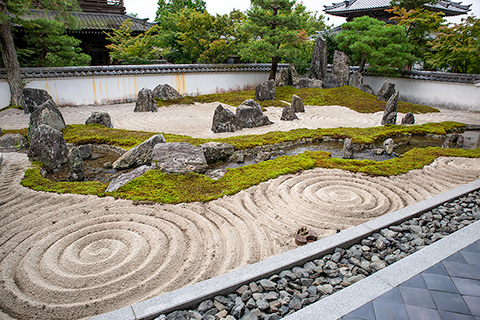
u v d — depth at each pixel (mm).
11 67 17250
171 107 19328
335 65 25469
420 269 4152
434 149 11648
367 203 7273
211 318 3582
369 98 22031
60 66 19969
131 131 13492
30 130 12148
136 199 7215
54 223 6352
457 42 20875
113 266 5152
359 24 24016
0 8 15836
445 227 5484
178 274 4910
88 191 7660
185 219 6484
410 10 23469
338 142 13398
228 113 14250
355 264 4590
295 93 22750
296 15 23031
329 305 3559
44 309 4262
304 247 4781
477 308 3535
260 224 6406
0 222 6379
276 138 12867
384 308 3525
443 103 22438
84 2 24859
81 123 15266
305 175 9039
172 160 8867
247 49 22859
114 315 3443
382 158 11367
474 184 7305
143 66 20984
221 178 8562
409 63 24344
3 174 8695
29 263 5164
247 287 4043
